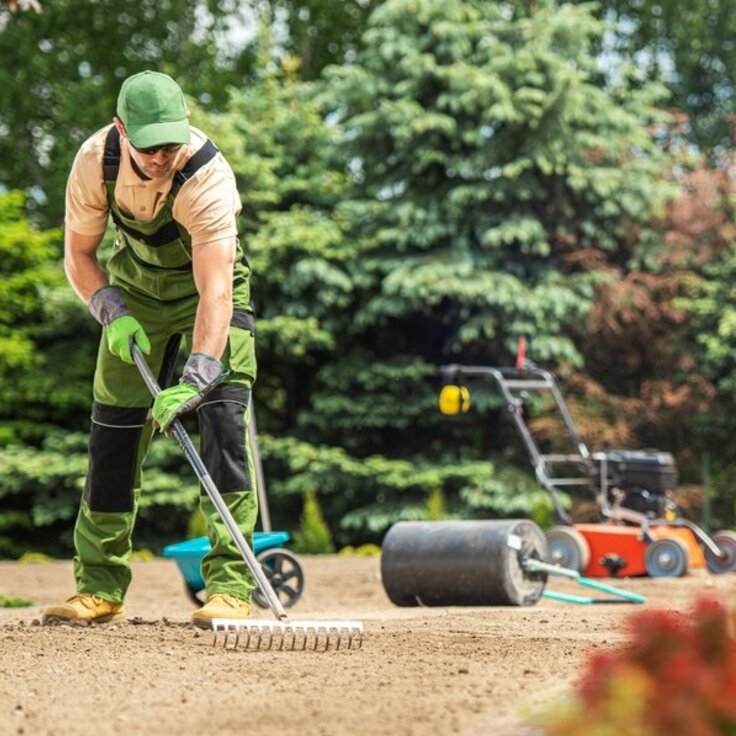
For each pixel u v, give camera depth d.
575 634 9.73
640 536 20.81
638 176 34.91
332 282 33.28
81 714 6.03
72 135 42.84
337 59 47.72
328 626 8.36
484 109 34.06
